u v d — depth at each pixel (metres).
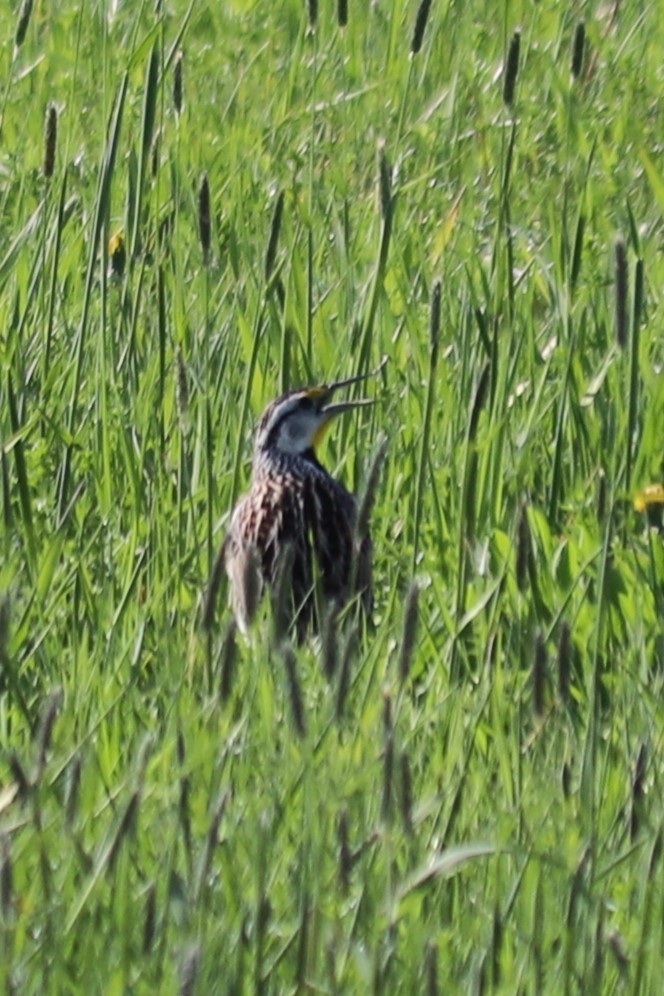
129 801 7.05
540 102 16.36
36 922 7.34
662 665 9.53
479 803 8.36
